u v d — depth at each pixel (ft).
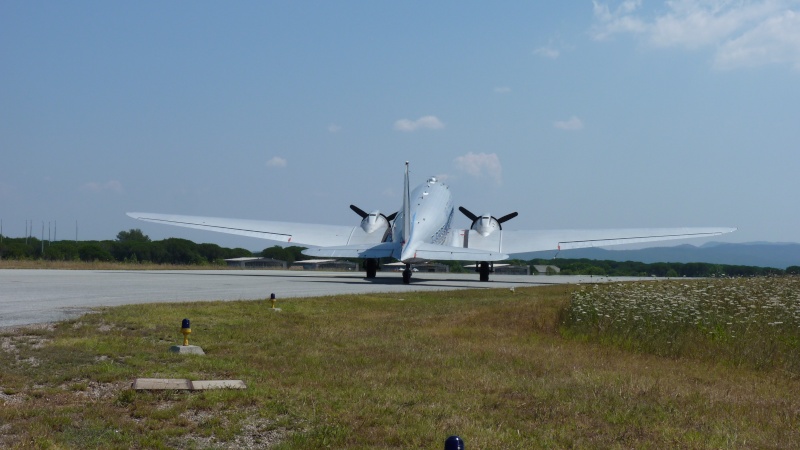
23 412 28.50
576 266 284.41
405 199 120.88
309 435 27.02
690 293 72.33
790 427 29.84
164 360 40.68
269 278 138.31
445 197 152.76
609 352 49.01
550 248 142.61
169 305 65.46
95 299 76.18
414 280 146.41
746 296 70.79
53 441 25.26
